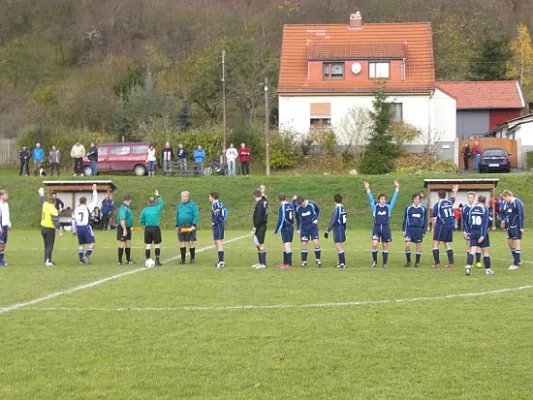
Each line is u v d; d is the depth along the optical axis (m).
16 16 111.19
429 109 62.59
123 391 10.01
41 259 26.56
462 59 93.50
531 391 9.95
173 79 90.81
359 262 25.16
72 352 11.89
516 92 75.94
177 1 112.12
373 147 58.62
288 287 18.41
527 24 102.44
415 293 17.31
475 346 12.13
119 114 75.00
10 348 12.14
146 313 14.97
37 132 67.00
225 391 10.00
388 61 64.00
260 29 103.06
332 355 11.66
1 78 100.62
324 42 67.00
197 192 46.34
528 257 26.47
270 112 77.75
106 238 36.03
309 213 23.53
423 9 101.25
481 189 41.53
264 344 12.35
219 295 17.16
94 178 48.25
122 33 108.94
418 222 23.56
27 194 46.38
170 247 30.92
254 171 60.31
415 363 11.22
